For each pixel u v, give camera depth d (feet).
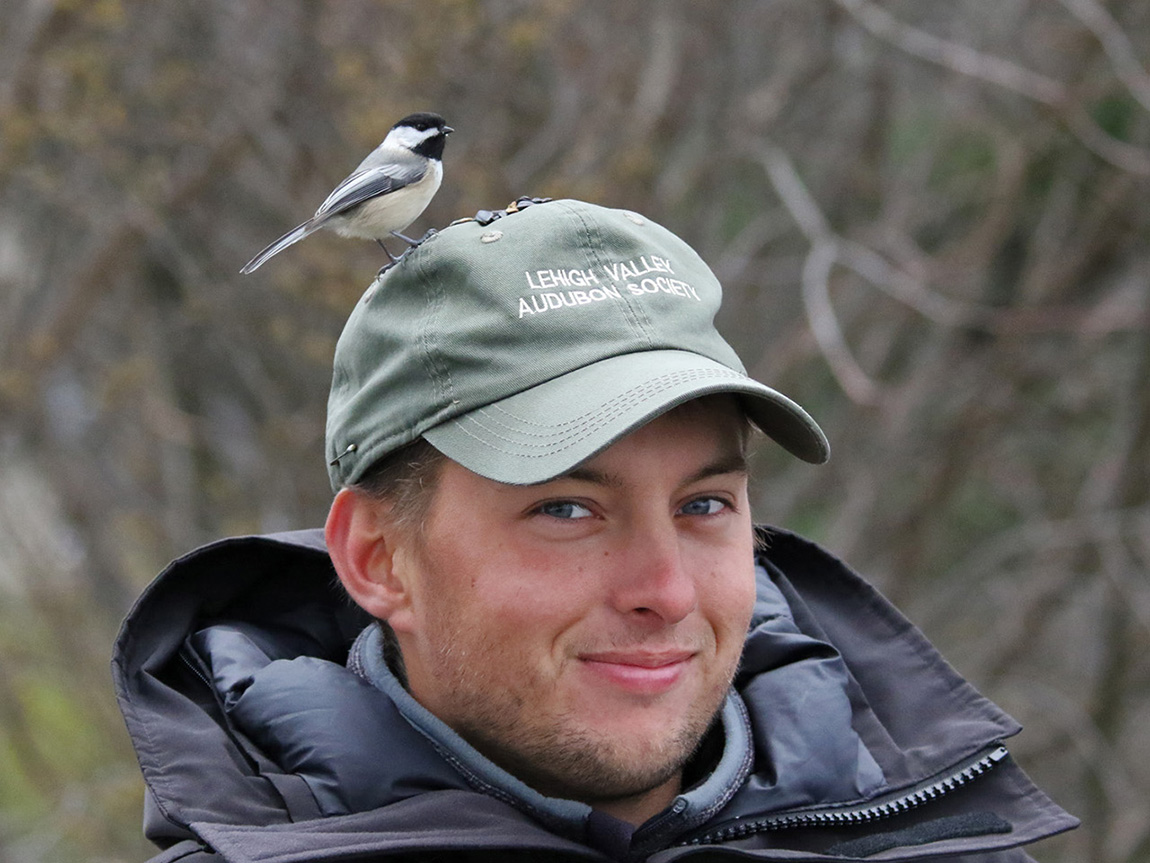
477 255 16.30
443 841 14.82
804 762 17.33
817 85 65.77
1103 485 64.44
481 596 15.72
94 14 52.24
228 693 17.31
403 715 16.60
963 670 67.21
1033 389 69.31
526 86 58.03
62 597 67.62
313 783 16.08
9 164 53.01
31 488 72.02
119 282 62.80
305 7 54.08
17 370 57.77
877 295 65.16
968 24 63.36
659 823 16.16
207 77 55.57
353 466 16.90
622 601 15.61
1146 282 59.82
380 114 50.55
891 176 69.82
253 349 61.41
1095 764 63.72
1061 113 53.83
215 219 60.49
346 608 19.74
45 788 69.21
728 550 16.66
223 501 66.13
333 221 26.08
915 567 64.34
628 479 15.66
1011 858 18.72
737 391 15.57
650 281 16.56
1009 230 62.54
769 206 70.44
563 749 15.66
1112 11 57.67
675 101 58.13
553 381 15.80
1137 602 63.67
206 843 14.96
